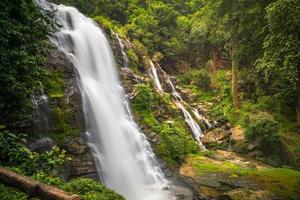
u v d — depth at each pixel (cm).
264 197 1280
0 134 989
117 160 1639
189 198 1411
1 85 1065
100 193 956
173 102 2516
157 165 1786
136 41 2736
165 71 3106
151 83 2452
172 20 3309
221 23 2659
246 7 2386
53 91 1497
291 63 1636
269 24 1731
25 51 1165
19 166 935
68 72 1675
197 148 2078
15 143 1004
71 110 1515
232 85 2722
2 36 1075
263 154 2050
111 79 2109
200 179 1558
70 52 1916
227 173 1623
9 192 727
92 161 1459
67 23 2109
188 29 3550
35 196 717
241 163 1853
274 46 1733
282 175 1596
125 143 1753
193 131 2319
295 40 1606
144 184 1619
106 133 1702
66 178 1292
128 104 2027
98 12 2886
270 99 2714
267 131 2075
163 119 2184
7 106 1098
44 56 1556
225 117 2516
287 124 2573
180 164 1833
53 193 694
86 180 1018
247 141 2127
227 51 3356
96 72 2039
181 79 3073
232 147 2162
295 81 2033
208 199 1330
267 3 2164
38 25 1302
